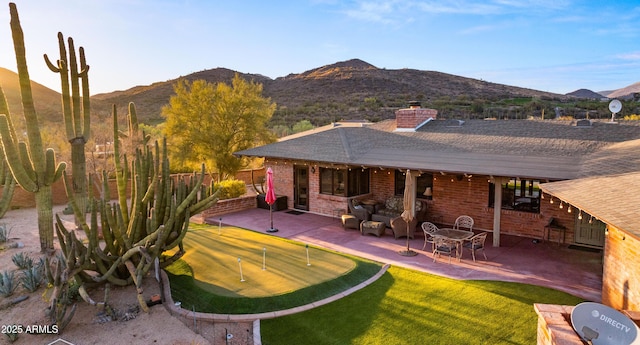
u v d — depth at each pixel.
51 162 12.92
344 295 9.63
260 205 20.70
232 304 9.06
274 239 14.85
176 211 10.31
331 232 15.91
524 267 11.65
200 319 8.52
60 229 10.31
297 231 16.08
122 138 23.36
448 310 8.84
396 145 18.75
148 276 10.91
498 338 7.64
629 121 17.75
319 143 20.67
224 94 28.05
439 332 7.89
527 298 9.46
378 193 19.23
